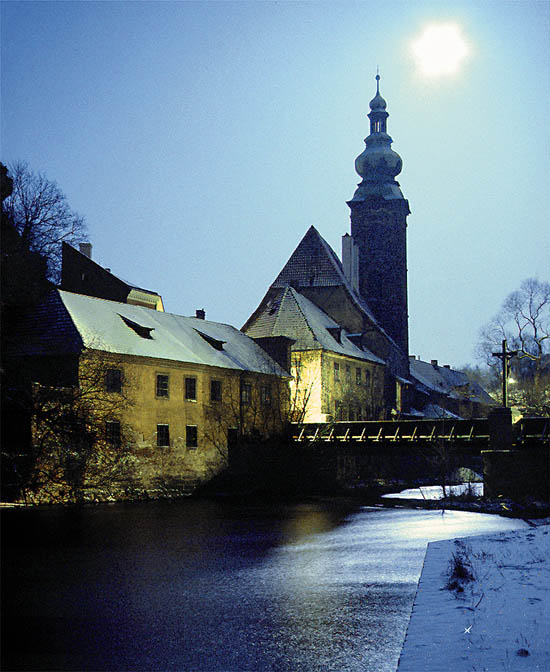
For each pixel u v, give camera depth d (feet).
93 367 141.28
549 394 272.10
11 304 153.99
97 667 43.57
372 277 290.76
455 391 356.79
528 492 147.13
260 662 43.78
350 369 240.73
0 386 123.34
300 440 190.29
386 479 207.31
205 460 172.35
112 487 144.87
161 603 60.03
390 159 294.46
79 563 79.66
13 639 49.60
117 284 194.18
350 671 41.70
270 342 215.51
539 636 37.19
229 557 83.66
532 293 249.75
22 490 128.26
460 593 48.96
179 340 179.01
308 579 70.03
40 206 186.09
